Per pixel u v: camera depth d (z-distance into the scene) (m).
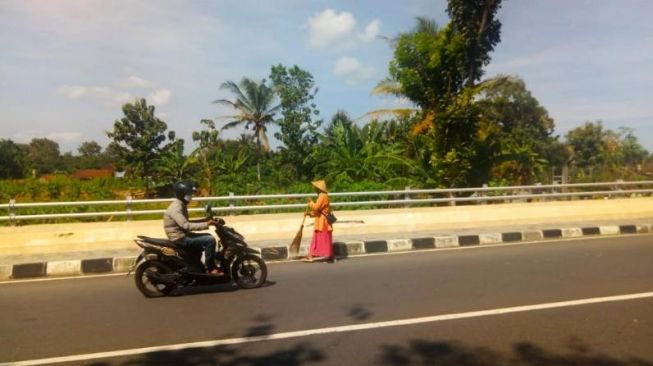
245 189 22.06
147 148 34.16
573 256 9.20
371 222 11.95
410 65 17.58
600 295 6.50
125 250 10.02
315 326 5.50
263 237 11.11
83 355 4.80
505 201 17.89
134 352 4.85
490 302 6.28
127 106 34.50
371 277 7.84
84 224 10.43
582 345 4.82
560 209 13.70
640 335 5.06
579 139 50.50
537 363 4.42
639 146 49.94
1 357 4.78
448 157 16.83
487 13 17.62
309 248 9.86
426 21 18.31
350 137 21.53
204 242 7.07
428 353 4.68
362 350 4.79
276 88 33.38
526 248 10.24
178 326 5.61
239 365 4.50
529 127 40.09
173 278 6.91
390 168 18.91
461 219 12.73
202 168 30.28
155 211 10.61
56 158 65.31
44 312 6.26
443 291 6.84
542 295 6.55
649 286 6.91
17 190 26.20
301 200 15.58
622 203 14.27
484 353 4.67
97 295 7.12
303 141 30.75
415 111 18.45
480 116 17.64
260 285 7.42
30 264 8.52
